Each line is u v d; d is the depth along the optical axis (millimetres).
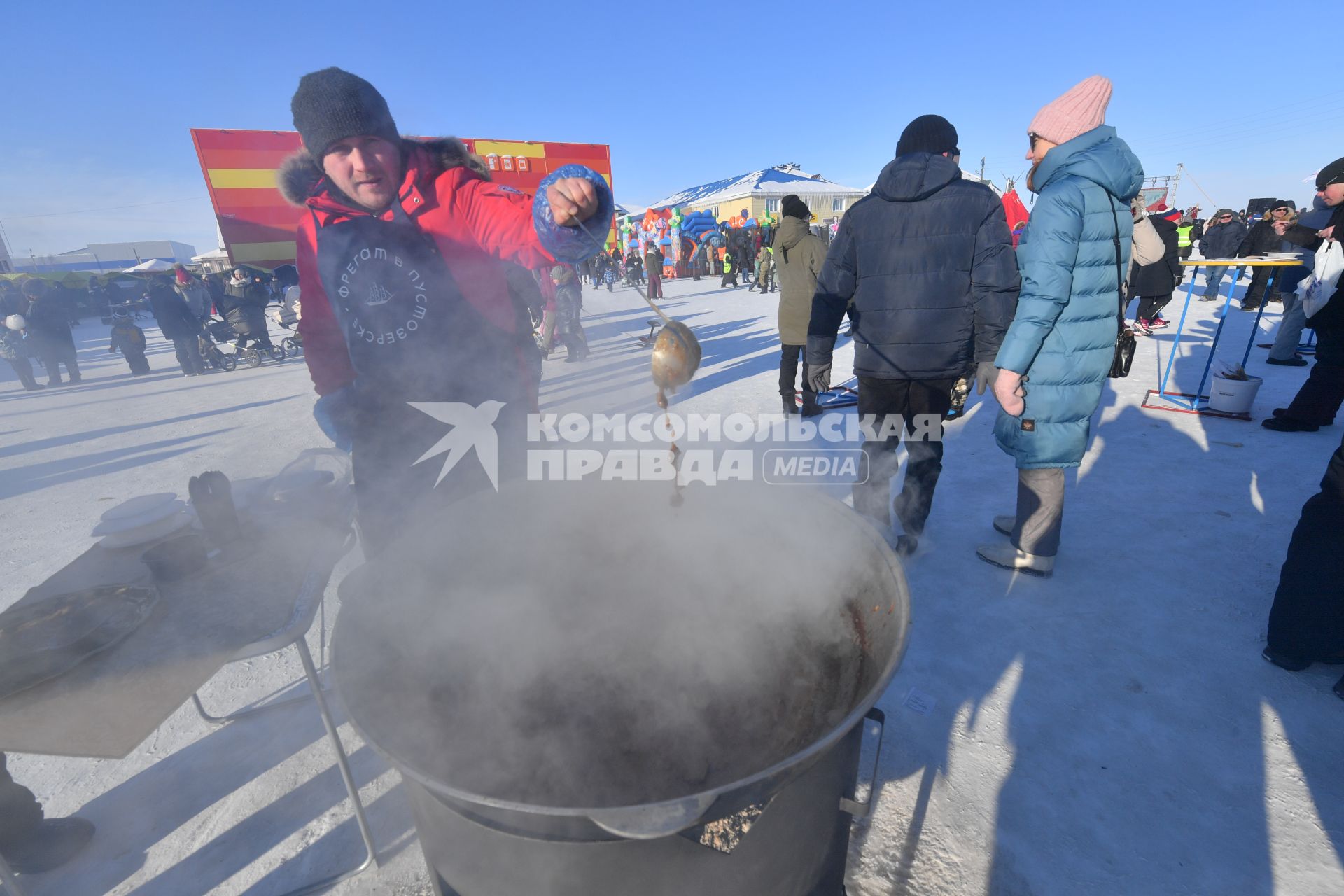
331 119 1198
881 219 2090
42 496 4035
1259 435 3590
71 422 6266
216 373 8992
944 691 1822
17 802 1415
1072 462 2125
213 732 1883
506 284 1532
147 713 921
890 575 975
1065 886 1287
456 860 890
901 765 1587
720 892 858
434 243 1400
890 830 1427
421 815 902
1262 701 1697
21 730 896
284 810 1595
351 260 1363
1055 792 1487
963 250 2014
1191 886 1266
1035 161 1992
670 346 1095
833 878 1107
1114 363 2258
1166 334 6738
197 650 1065
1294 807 1407
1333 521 1620
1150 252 2484
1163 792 1467
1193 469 3184
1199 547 2453
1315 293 3285
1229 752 1556
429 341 1447
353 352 1452
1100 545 2539
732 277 16266
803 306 4027
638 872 790
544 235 1251
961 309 2096
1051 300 1825
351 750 1770
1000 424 2176
